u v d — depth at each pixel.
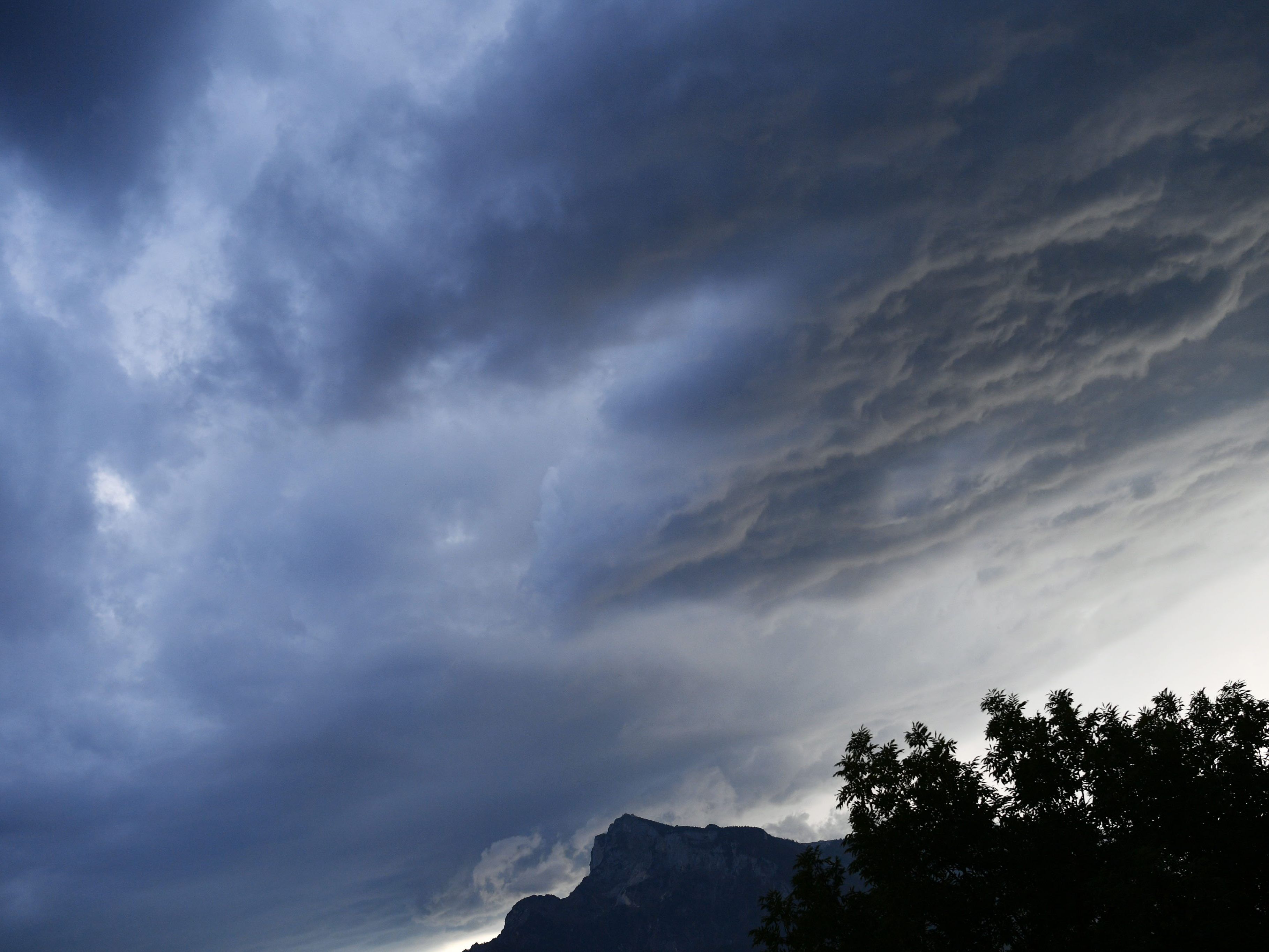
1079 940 32.03
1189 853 31.91
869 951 33.94
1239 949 28.81
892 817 35.69
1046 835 33.78
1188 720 35.62
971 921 33.03
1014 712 37.31
